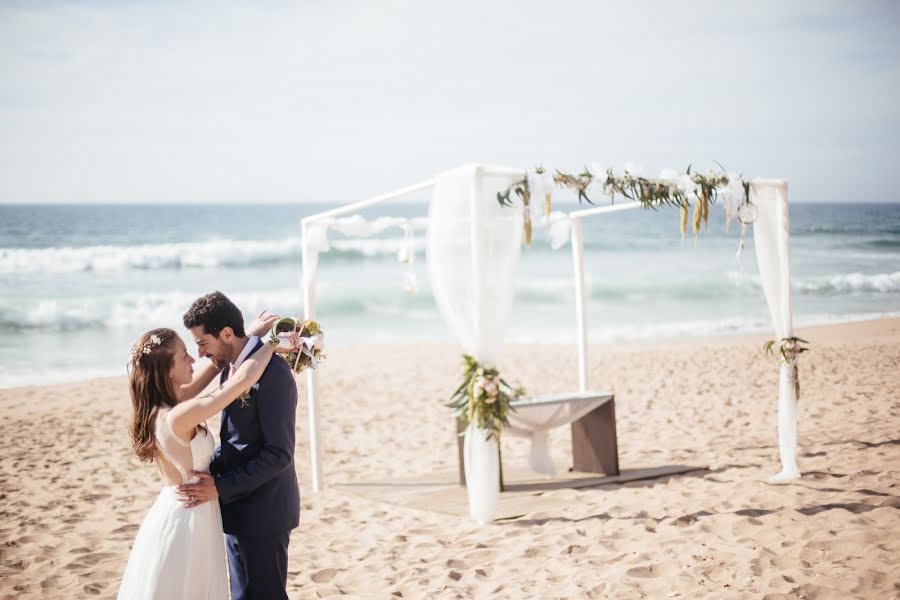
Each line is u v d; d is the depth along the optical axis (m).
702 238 37.53
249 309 22.17
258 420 3.08
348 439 9.58
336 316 21.88
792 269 30.16
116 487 7.50
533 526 5.60
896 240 39.78
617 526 5.34
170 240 43.16
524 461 8.08
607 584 4.20
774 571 4.22
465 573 4.68
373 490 7.13
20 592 4.71
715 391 11.34
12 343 17.50
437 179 5.64
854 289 26.41
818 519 5.04
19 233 44.41
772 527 4.97
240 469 2.98
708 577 4.21
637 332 19.25
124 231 46.97
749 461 7.13
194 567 2.99
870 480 5.94
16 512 6.63
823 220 59.31
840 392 10.55
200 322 3.13
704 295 24.70
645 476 6.93
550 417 6.91
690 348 15.73
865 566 4.13
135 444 3.07
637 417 10.05
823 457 6.93
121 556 5.41
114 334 18.55
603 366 14.02
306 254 7.36
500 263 5.64
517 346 16.81
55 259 27.00
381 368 14.58
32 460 8.66
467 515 6.11
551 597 4.14
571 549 4.93
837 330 17.73
